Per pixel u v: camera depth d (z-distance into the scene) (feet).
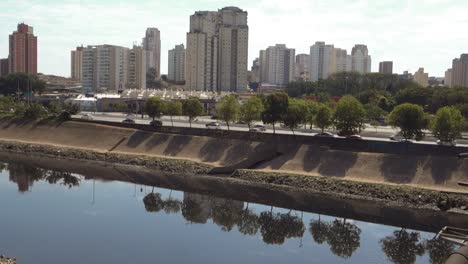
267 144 422.00
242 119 479.41
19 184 371.76
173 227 275.59
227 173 407.03
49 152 502.38
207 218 295.89
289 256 236.63
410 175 351.67
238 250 241.76
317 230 277.44
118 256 226.58
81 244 241.35
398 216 301.22
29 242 241.55
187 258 227.61
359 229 279.90
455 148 358.02
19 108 629.92
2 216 286.25
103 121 543.39
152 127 504.02
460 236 259.19
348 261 231.71
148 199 335.67
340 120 422.00
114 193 350.43
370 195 338.34
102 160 466.70
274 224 287.28
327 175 373.61
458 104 608.60
